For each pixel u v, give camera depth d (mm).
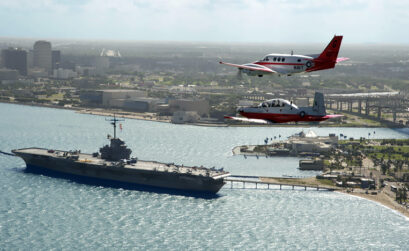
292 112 109625
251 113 111688
